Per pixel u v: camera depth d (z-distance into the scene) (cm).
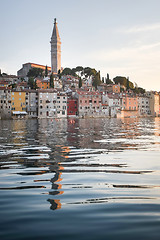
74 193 870
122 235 544
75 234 551
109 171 1235
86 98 15538
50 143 2478
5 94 12975
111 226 593
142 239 523
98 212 686
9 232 565
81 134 3647
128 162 1470
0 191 902
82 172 1212
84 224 605
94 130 4641
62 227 589
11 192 888
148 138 2989
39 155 1730
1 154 1780
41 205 747
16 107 13312
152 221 620
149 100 19900
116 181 1038
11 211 698
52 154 1775
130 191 892
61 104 14600
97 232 561
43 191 898
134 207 726
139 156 1684
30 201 786
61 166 1362
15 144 2397
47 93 14050
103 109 16312
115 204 754
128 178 1090
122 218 642
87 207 728
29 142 2572
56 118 14338
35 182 1027
